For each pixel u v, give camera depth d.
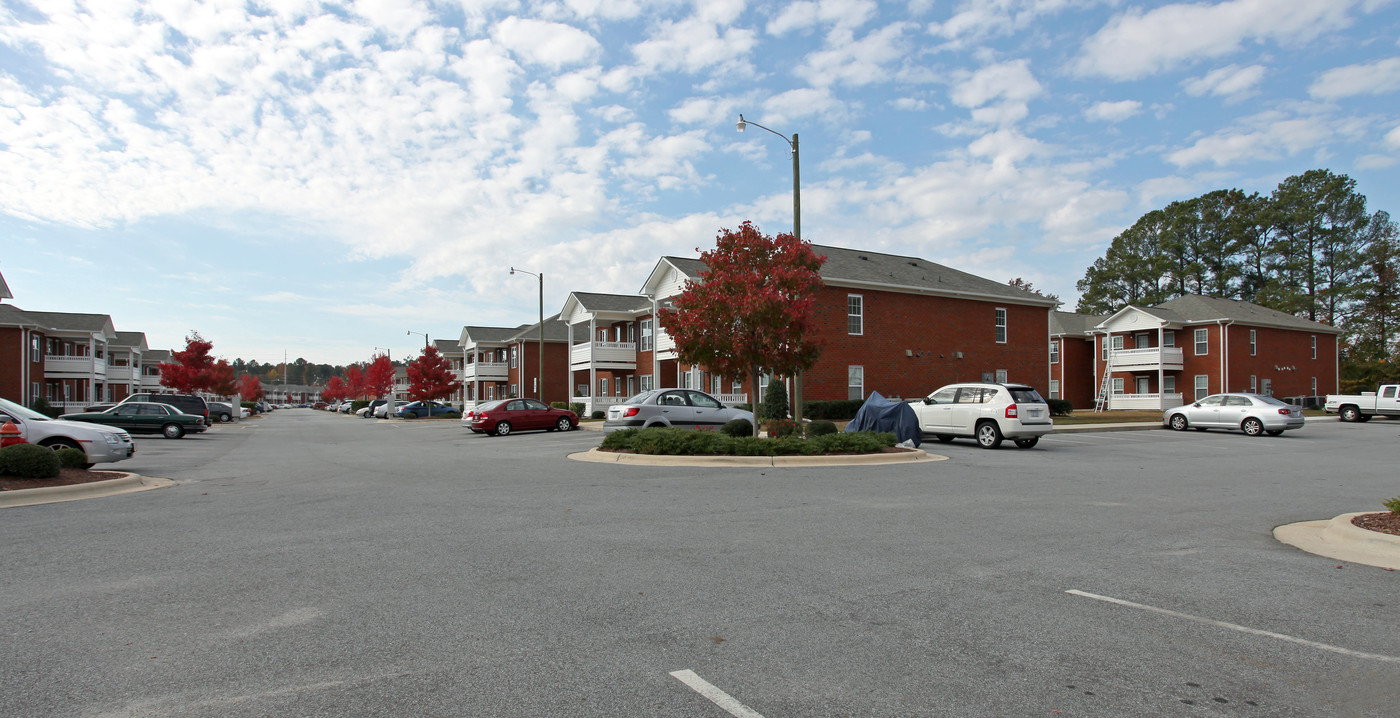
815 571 6.21
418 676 3.99
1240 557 6.77
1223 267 69.75
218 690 3.79
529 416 30.03
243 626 4.79
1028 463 15.30
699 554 6.82
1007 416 18.77
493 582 5.85
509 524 8.30
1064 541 7.42
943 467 14.43
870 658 4.27
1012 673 4.05
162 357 83.50
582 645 4.46
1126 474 13.33
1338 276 63.16
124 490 11.67
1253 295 67.31
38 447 11.62
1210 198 70.12
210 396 85.50
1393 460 16.33
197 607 5.19
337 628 4.76
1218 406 26.52
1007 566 6.39
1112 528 8.12
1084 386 55.22
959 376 37.09
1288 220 64.81
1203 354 46.78
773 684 3.90
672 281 37.16
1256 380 47.09
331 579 5.93
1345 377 54.16
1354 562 6.60
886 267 37.44
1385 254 55.81
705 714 3.54
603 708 3.60
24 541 7.41
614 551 6.94
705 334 17.02
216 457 19.14
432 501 10.05
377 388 79.62
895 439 16.52
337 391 128.62
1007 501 10.02
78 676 3.96
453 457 18.12
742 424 18.50
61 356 51.25
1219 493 10.91
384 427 42.50
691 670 4.09
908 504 9.73
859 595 5.52
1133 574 6.14
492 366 67.00
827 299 33.31
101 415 29.28
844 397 33.50
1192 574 6.14
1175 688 3.85
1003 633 4.69
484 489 11.34
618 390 46.09
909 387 35.41
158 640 4.52
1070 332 53.88
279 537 7.58
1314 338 51.34
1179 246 70.56
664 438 15.83
